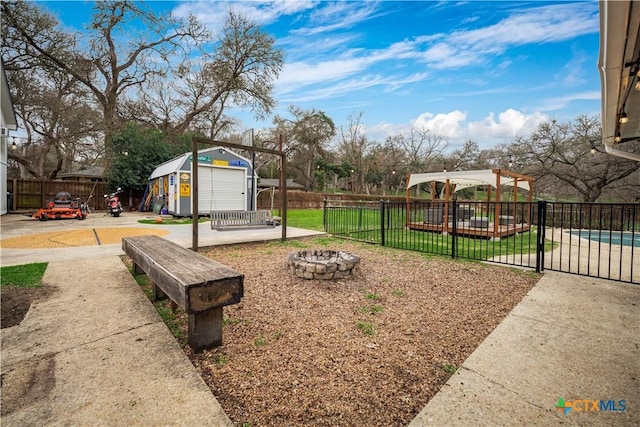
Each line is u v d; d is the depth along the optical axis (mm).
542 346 2250
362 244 6621
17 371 1812
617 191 16125
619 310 2955
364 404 1605
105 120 17891
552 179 17797
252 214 8906
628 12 2195
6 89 11602
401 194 37719
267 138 31938
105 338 2230
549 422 1484
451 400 1643
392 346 2236
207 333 2094
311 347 2195
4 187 12422
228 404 1580
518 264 4883
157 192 14391
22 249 5270
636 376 1879
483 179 8672
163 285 2232
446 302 3160
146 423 1420
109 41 17625
